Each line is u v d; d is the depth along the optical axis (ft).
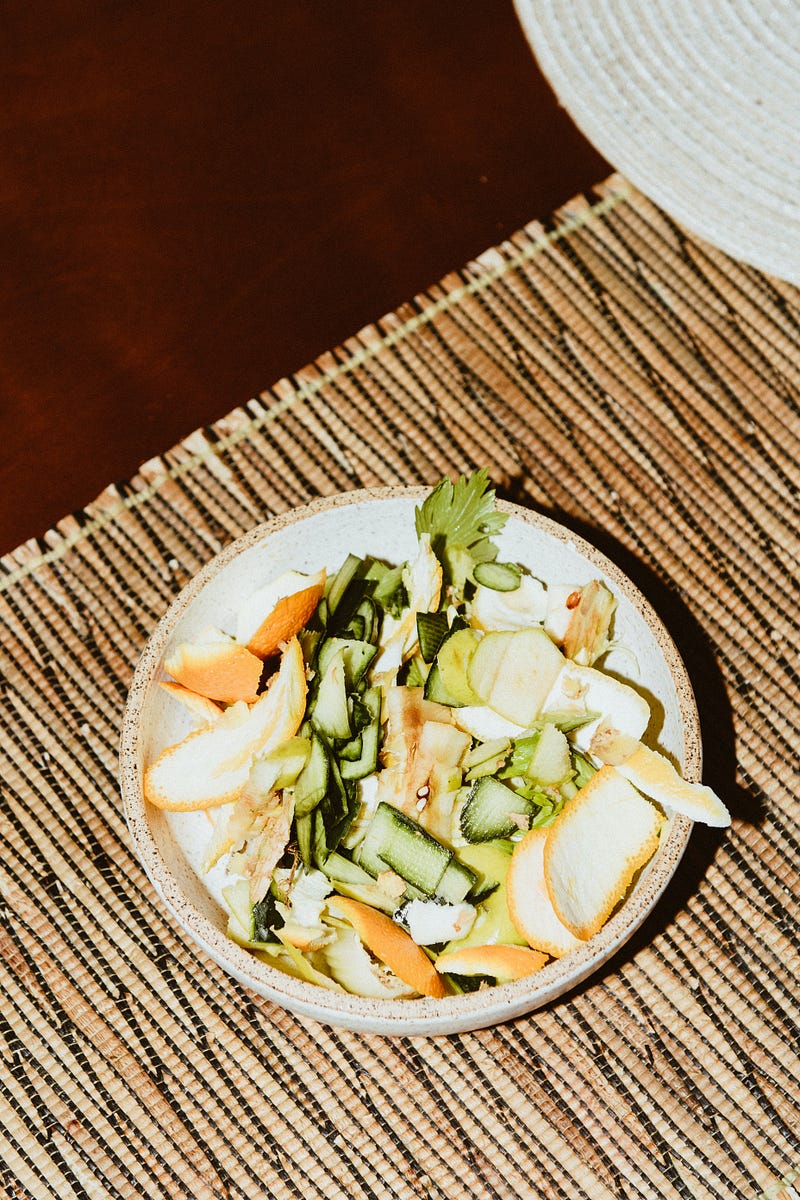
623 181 2.94
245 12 3.04
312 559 2.45
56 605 2.68
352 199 2.92
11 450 2.75
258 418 2.78
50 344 2.80
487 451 2.78
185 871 2.32
